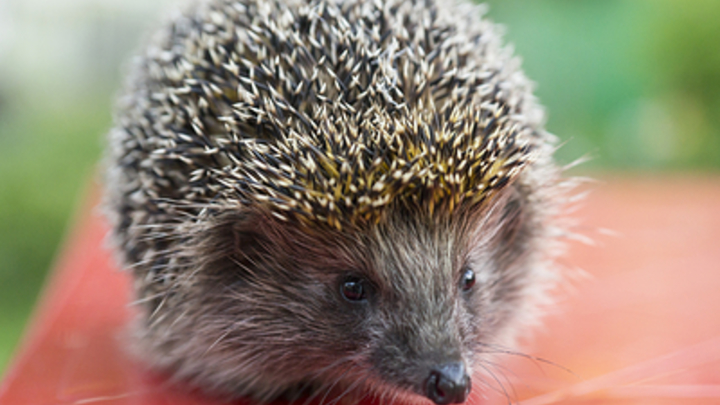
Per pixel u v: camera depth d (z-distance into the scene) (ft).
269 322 2.31
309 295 2.29
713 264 2.67
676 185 4.25
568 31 5.87
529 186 2.33
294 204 2.23
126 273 2.36
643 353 2.37
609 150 5.80
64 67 7.79
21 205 4.29
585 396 2.29
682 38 5.51
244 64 2.27
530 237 2.36
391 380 2.24
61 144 5.27
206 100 2.28
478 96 2.29
